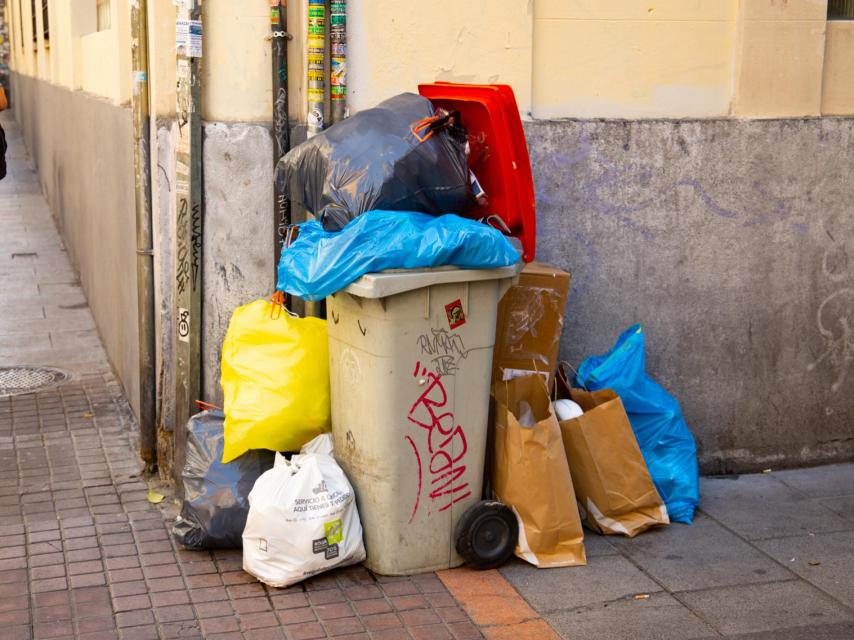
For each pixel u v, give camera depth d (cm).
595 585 464
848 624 434
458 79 544
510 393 495
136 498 547
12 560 476
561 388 539
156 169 538
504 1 543
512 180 466
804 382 611
